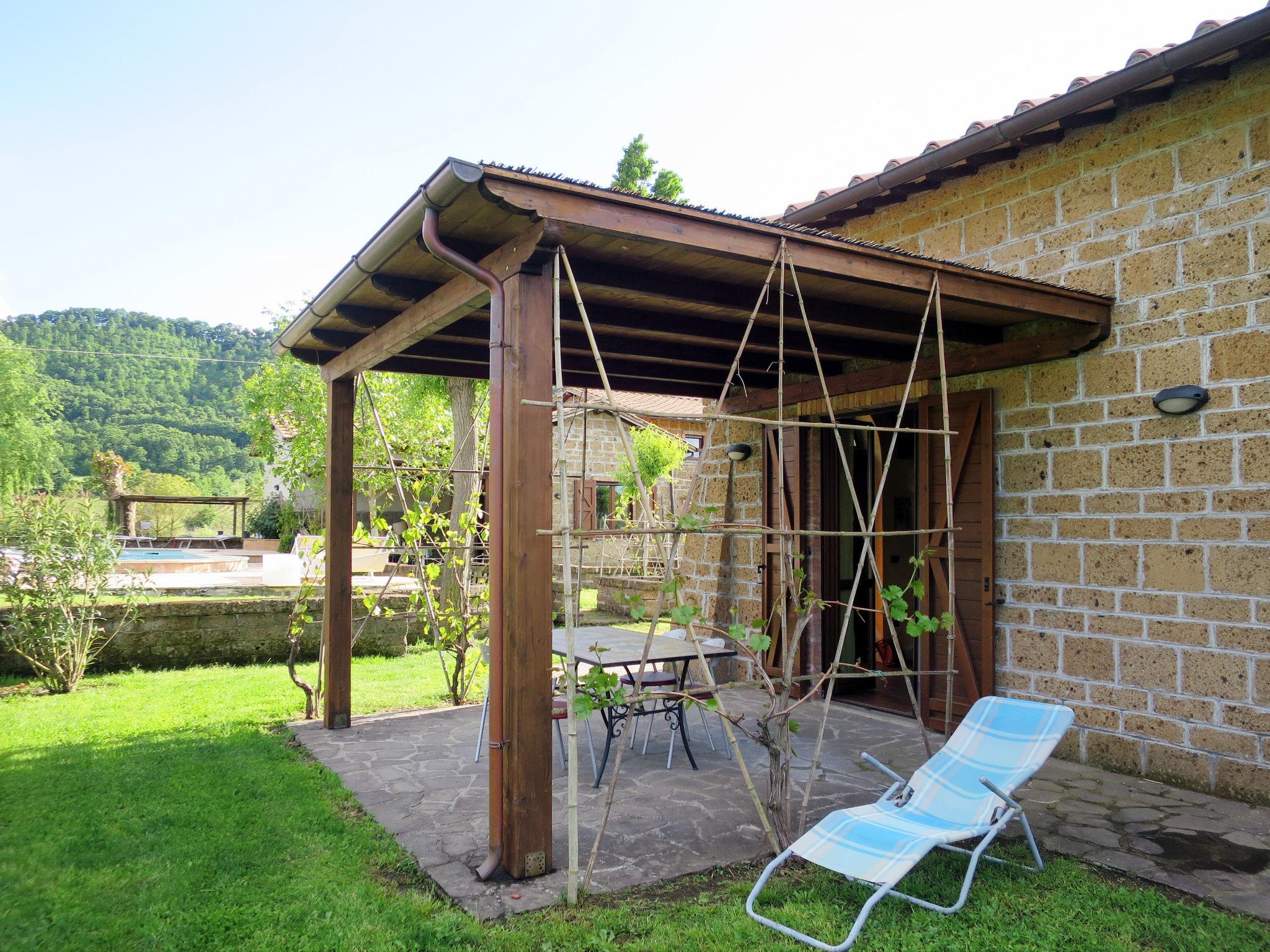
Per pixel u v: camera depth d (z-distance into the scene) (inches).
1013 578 217.5
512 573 131.3
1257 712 171.3
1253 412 174.4
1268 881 131.5
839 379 263.3
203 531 1317.7
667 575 133.1
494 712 133.7
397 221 137.4
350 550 235.3
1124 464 195.9
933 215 250.8
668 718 214.2
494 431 136.6
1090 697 199.8
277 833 148.9
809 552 277.6
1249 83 178.4
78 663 274.7
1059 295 188.5
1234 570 175.9
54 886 125.8
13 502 283.6
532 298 133.6
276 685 285.3
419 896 123.6
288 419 569.3
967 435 227.9
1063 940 111.0
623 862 137.8
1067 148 214.4
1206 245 184.1
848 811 134.7
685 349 242.5
